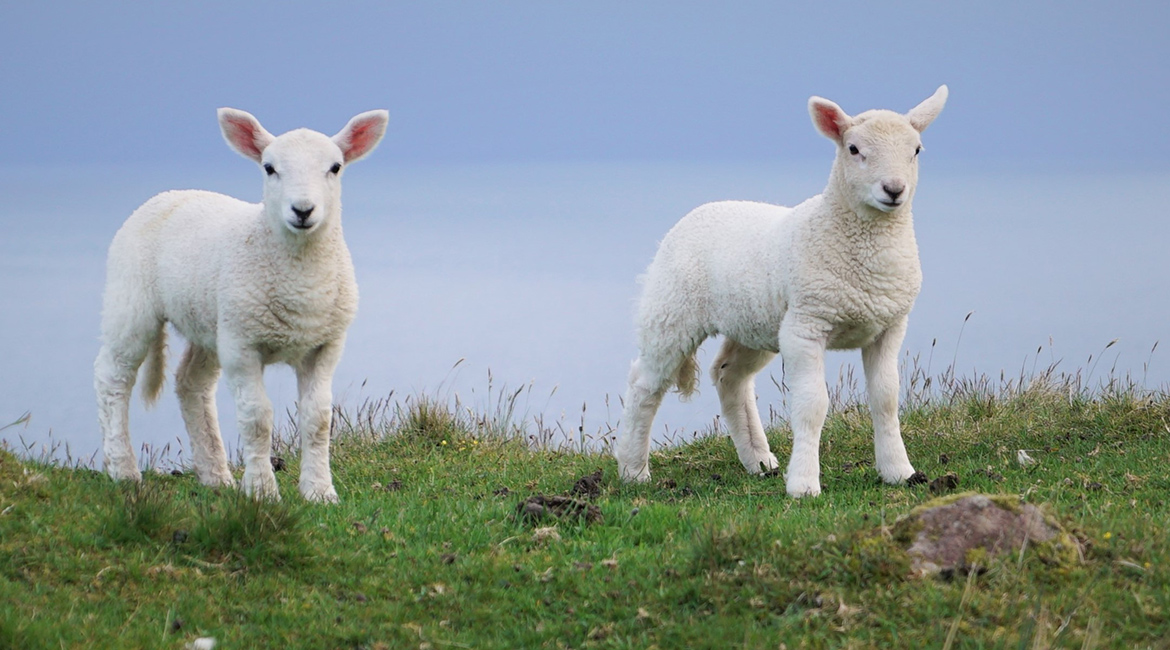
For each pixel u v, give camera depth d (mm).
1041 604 5441
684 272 9469
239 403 8375
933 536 5949
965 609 5465
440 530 7336
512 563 6707
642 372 9852
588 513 7543
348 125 8727
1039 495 7883
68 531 6578
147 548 6535
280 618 6016
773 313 8953
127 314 8953
